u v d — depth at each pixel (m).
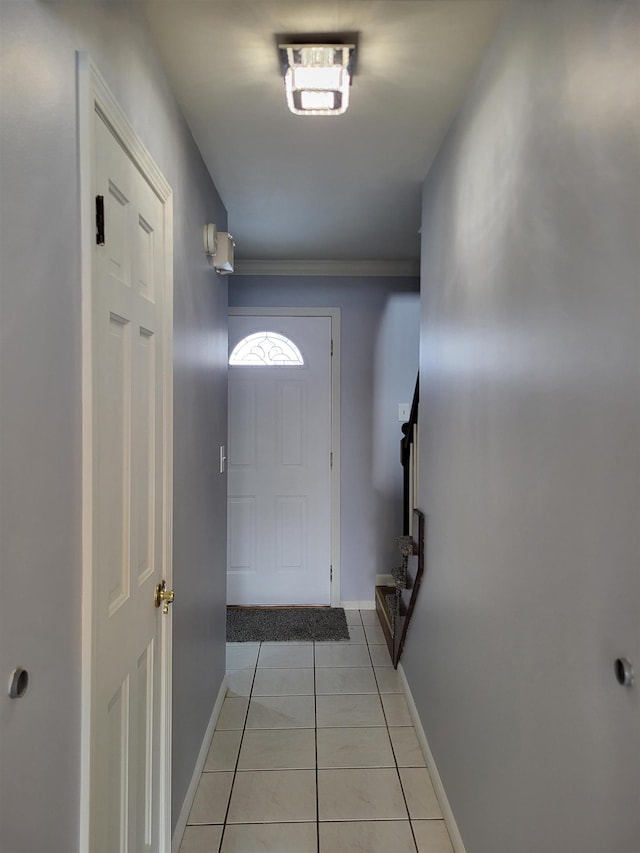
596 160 0.89
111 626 1.14
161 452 1.55
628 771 0.79
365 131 1.98
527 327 1.18
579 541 0.94
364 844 1.76
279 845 1.75
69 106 0.93
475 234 1.60
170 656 1.58
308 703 2.62
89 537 0.99
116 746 1.18
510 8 1.30
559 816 1.01
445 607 1.92
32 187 0.80
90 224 0.99
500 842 1.33
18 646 0.77
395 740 2.32
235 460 3.80
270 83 1.68
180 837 1.75
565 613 0.99
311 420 3.81
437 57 1.55
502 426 1.34
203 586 2.16
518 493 1.23
